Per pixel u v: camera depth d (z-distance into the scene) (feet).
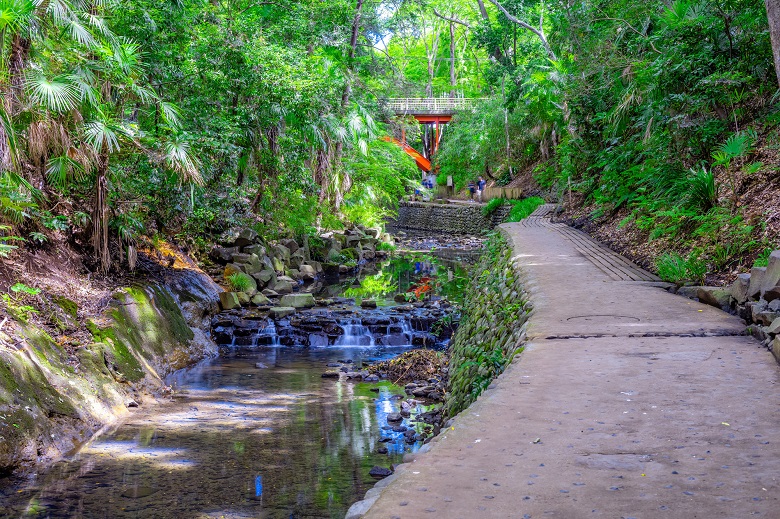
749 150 40.45
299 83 58.80
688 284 30.37
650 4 54.60
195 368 38.32
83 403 26.86
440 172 168.45
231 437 25.85
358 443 25.30
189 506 19.47
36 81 29.43
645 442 12.01
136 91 37.22
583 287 31.07
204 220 54.08
